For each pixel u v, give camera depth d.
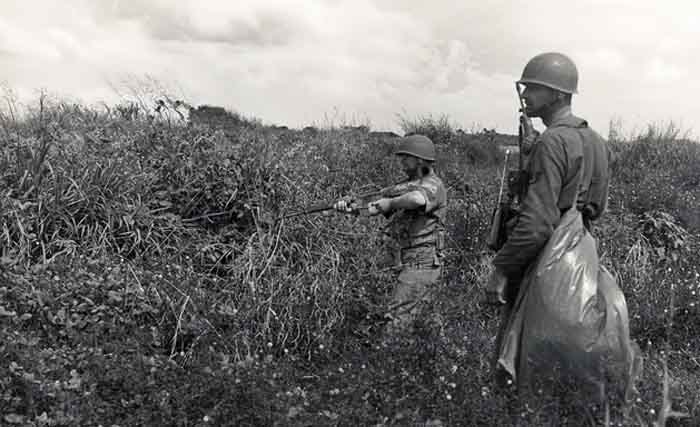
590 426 3.19
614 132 11.84
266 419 3.32
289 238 5.53
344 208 5.09
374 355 4.05
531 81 3.46
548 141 3.32
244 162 5.97
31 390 3.32
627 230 7.36
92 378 3.57
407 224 4.86
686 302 5.54
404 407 3.47
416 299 4.63
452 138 11.31
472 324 5.16
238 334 4.43
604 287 3.34
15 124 6.51
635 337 5.28
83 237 5.16
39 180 5.30
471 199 7.55
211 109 10.12
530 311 3.27
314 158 7.75
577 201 3.40
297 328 4.69
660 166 10.27
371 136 10.65
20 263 4.67
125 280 4.58
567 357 3.19
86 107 7.62
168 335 4.43
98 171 5.54
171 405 3.38
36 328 4.10
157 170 6.00
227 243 5.67
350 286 5.25
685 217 7.88
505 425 3.22
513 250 3.35
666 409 3.34
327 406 3.59
